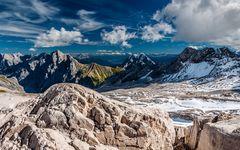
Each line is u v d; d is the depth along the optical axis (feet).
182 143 162.30
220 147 126.21
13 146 105.40
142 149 125.70
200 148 149.89
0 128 122.52
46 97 138.92
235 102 558.56
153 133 132.16
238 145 117.80
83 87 141.18
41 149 99.55
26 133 110.63
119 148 123.75
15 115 123.85
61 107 125.39
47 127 119.14
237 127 132.98
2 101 325.83
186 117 371.35
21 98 365.81
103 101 135.23
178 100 581.53
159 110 158.92
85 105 129.29
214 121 165.68
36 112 134.21
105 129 123.85
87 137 115.85
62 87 138.51
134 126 129.18
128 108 138.72
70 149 104.06
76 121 120.78
